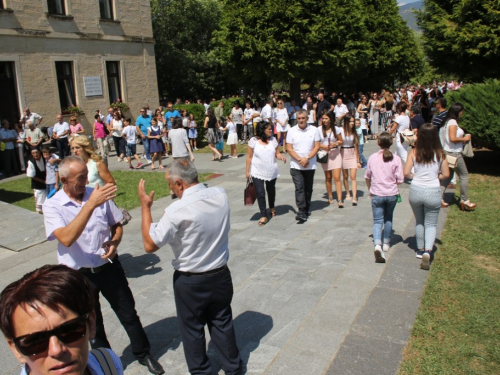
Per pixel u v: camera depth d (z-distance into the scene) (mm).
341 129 8195
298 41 21156
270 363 3643
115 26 20203
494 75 14961
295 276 5316
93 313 1500
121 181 12133
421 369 3502
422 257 5270
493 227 6762
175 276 3271
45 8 17266
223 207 3244
